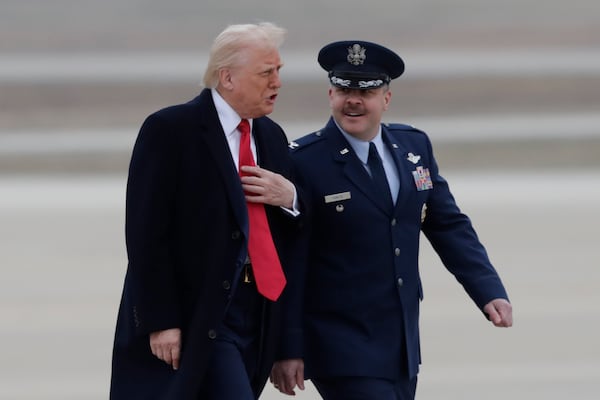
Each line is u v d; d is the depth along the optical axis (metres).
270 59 21.30
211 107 21.45
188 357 20.86
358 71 22.86
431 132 128.38
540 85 167.50
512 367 36.25
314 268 23.36
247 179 21.47
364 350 22.97
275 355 22.17
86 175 92.50
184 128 21.19
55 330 40.78
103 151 109.88
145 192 20.97
